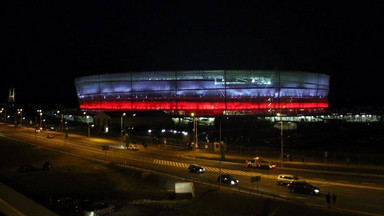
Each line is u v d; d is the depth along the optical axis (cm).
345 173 5025
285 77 15050
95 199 3938
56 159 6881
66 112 18362
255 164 5588
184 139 8656
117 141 9388
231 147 7700
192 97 14762
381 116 15962
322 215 3008
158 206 3534
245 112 14650
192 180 4644
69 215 3175
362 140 9125
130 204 3644
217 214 3219
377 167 5484
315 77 16338
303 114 14762
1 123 15525
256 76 14712
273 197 3625
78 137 10338
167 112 14500
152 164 6081
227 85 14625
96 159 6750
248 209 3334
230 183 4406
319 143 8631
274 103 14925
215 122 13000
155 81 15112
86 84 17262
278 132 10969
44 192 4375
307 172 5169
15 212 968
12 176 5469
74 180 5122
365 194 3788
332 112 16362
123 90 15712
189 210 3359
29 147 8381
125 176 5378
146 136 10031
